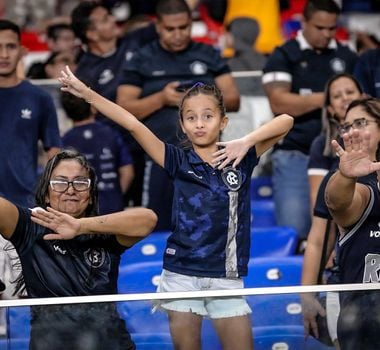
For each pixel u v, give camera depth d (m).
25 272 10.45
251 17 18.83
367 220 10.72
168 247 10.83
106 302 9.55
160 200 15.45
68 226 10.21
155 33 17.02
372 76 16.06
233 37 18.62
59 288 10.41
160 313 9.60
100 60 16.78
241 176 10.80
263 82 16.20
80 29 16.77
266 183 16.89
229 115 16.36
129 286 13.58
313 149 14.42
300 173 15.77
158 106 15.26
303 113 15.79
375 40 19.78
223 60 15.91
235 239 10.72
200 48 15.76
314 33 15.95
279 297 9.72
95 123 15.61
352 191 10.27
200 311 9.66
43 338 9.47
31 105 14.40
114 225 10.38
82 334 9.51
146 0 20.98
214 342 9.66
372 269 10.73
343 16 22.19
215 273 10.66
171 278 10.75
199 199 10.72
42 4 21.97
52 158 10.84
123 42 16.97
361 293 9.73
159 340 9.59
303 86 16.03
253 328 9.70
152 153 10.80
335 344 9.72
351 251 10.80
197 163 10.80
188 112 10.87
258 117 16.95
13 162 14.23
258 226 16.23
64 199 10.69
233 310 9.70
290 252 15.15
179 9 15.53
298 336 9.70
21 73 17.25
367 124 11.45
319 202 11.91
